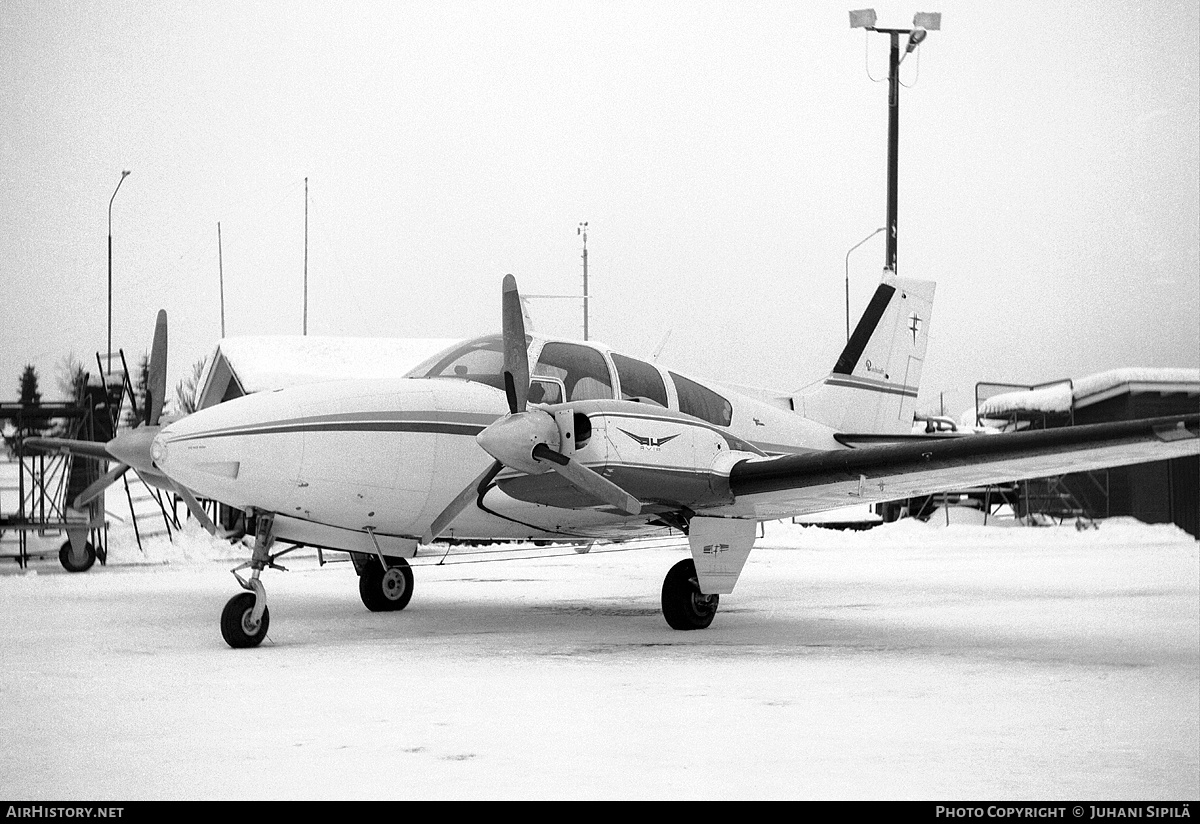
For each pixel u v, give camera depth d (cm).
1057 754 423
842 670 643
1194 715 503
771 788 375
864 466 815
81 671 645
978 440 775
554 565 1908
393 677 618
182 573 1568
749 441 1085
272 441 796
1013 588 1273
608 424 811
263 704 531
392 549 934
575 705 528
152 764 410
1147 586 1294
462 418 887
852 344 1317
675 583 866
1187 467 2833
